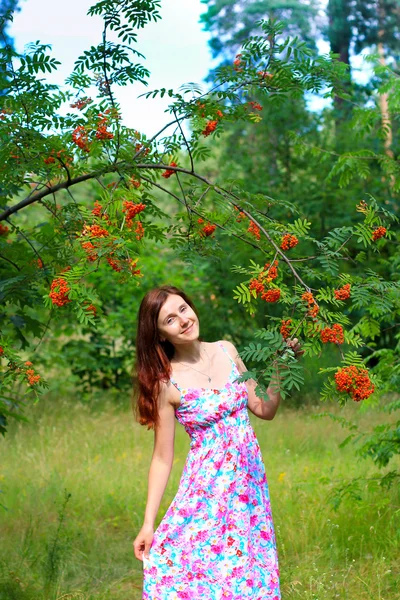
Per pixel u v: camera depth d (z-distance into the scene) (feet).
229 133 33.14
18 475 19.34
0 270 12.22
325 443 22.71
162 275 30.78
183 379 9.65
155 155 10.75
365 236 9.65
